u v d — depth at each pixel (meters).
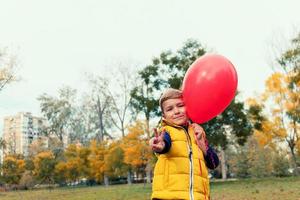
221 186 22.45
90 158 42.22
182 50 30.69
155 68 30.16
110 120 50.03
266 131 33.75
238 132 29.42
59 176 41.88
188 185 2.71
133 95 31.09
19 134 72.00
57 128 55.53
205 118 3.03
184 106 2.97
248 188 18.55
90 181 48.56
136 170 41.34
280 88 33.06
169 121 2.91
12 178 41.72
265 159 45.56
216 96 2.94
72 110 56.56
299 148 34.28
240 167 48.12
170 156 2.78
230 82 3.00
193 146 2.87
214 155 3.00
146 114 30.80
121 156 40.41
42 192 30.02
